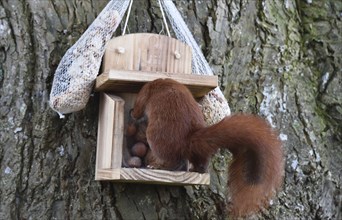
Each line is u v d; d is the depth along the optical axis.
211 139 2.45
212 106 2.88
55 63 2.98
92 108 2.97
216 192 3.08
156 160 2.62
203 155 2.48
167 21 3.16
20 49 2.98
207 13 3.25
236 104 3.20
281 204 3.14
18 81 2.96
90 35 2.75
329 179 3.26
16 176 2.90
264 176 2.41
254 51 3.30
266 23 3.35
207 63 3.06
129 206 2.96
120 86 2.72
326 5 3.58
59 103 2.75
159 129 2.49
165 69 2.81
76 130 2.96
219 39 3.23
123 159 2.72
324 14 3.57
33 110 2.95
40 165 2.92
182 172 2.58
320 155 3.26
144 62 2.79
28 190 2.91
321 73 3.49
